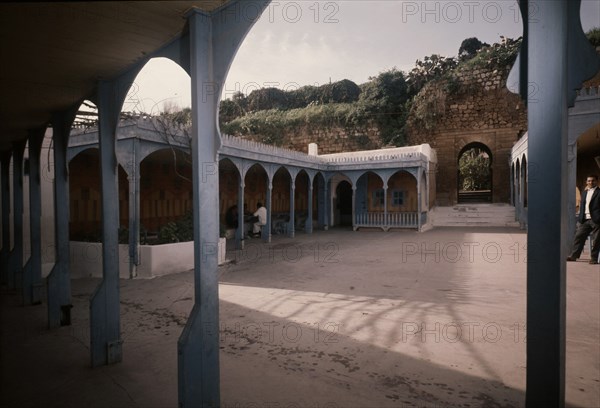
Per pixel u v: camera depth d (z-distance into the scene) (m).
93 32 2.72
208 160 2.64
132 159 8.16
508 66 21.67
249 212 17.02
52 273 5.06
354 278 7.55
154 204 12.41
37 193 6.24
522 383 3.20
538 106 1.91
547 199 1.88
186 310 5.69
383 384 3.23
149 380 3.46
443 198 22.72
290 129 28.03
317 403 2.94
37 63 3.28
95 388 3.31
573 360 3.62
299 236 16.38
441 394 3.04
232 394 3.10
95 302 3.76
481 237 13.88
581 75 1.88
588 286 6.45
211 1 2.47
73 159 9.84
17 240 7.31
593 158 17.66
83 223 10.09
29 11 2.34
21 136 6.34
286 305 5.72
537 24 1.92
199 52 2.58
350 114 26.11
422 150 19.09
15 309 5.95
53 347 4.32
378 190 19.73
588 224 8.60
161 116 9.08
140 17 2.54
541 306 1.90
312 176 17.97
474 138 22.30
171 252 8.41
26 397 3.16
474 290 6.36
